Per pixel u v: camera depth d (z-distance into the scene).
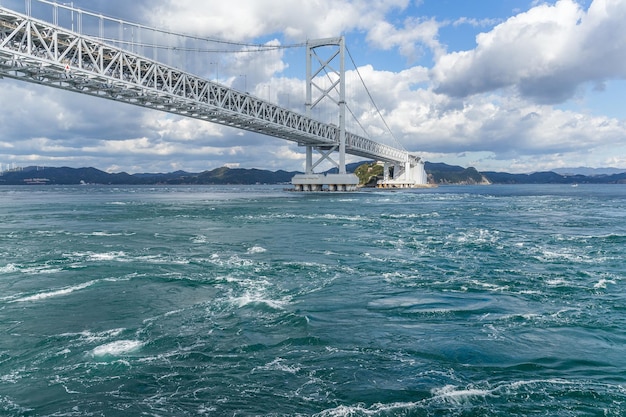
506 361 10.98
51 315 14.52
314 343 12.13
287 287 18.41
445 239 32.84
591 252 26.98
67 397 9.28
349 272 21.33
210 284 18.81
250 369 10.55
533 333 12.91
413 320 14.13
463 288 18.25
